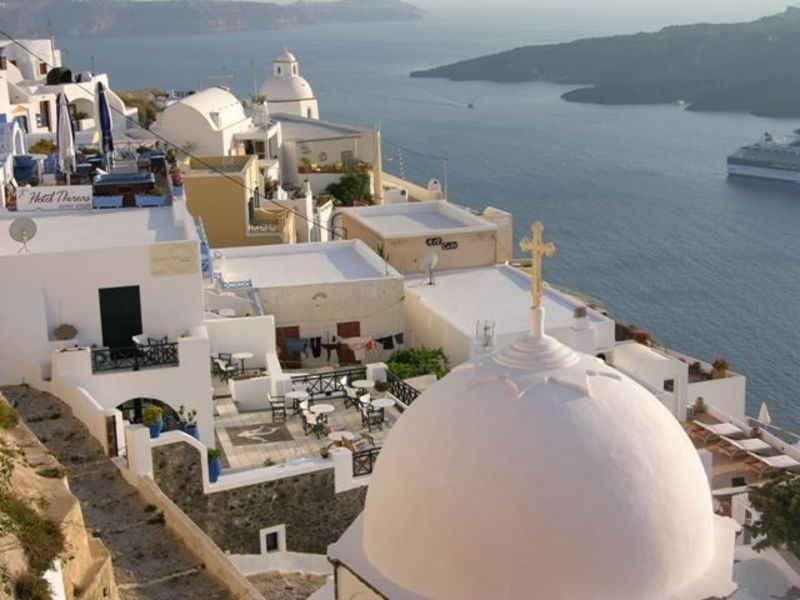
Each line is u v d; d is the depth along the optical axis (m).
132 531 22.67
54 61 83.06
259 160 68.88
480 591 11.36
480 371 12.59
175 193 36.22
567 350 12.72
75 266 29.02
